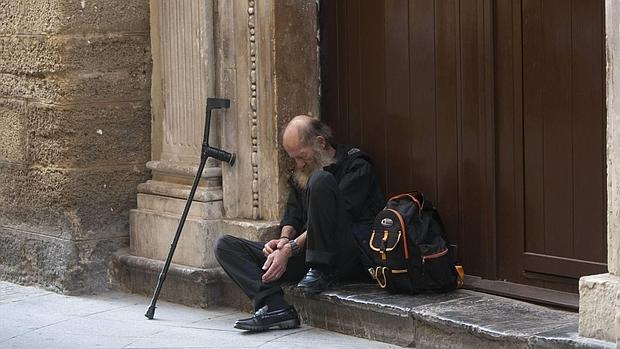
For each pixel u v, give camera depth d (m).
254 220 15.37
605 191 12.68
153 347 13.62
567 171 13.06
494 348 12.30
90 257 16.66
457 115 14.12
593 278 11.66
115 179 16.70
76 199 16.48
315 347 13.40
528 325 12.38
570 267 13.09
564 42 12.97
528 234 13.54
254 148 15.30
